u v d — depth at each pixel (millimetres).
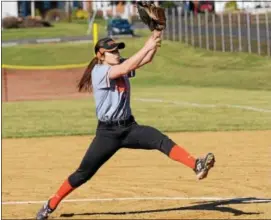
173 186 25094
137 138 19016
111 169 29391
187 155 18547
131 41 119562
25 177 28328
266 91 63031
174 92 73000
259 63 80500
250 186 24703
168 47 106625
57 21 199000
